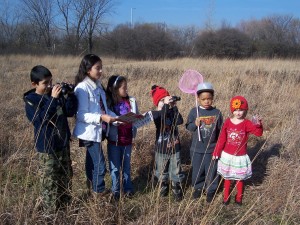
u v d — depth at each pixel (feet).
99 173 12.62
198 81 14.62
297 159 16.39
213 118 14.29
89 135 12.19
